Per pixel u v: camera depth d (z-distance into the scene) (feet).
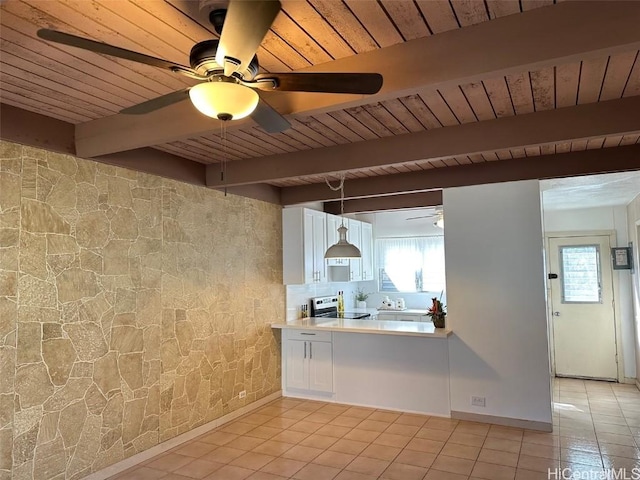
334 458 12.06
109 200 11.44
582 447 12.47
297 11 6.01
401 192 15.83
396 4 5.92
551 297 21.53
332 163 12.49
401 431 13.96
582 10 5.91
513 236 14.49
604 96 9.04
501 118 10.23
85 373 10.62
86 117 10.03
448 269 15.31
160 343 12.67
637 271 18.65
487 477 10.77
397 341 16.05
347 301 25.30
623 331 20.17
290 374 17.97
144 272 12.30
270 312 17.63
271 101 8.10
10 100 8.96
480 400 14.70
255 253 16.89
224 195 15.47
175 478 11.02
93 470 10.68
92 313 10.85
